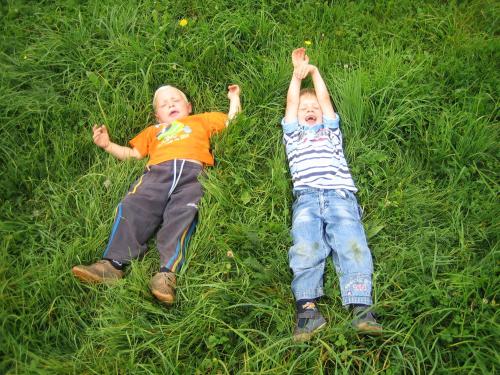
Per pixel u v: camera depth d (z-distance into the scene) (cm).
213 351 243
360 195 303
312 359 238
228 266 271
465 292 248
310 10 383
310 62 351
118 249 276
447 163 310
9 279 258
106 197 307
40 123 323
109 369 240
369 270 256
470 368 228
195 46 361
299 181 296
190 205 292
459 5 391
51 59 352
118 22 365
